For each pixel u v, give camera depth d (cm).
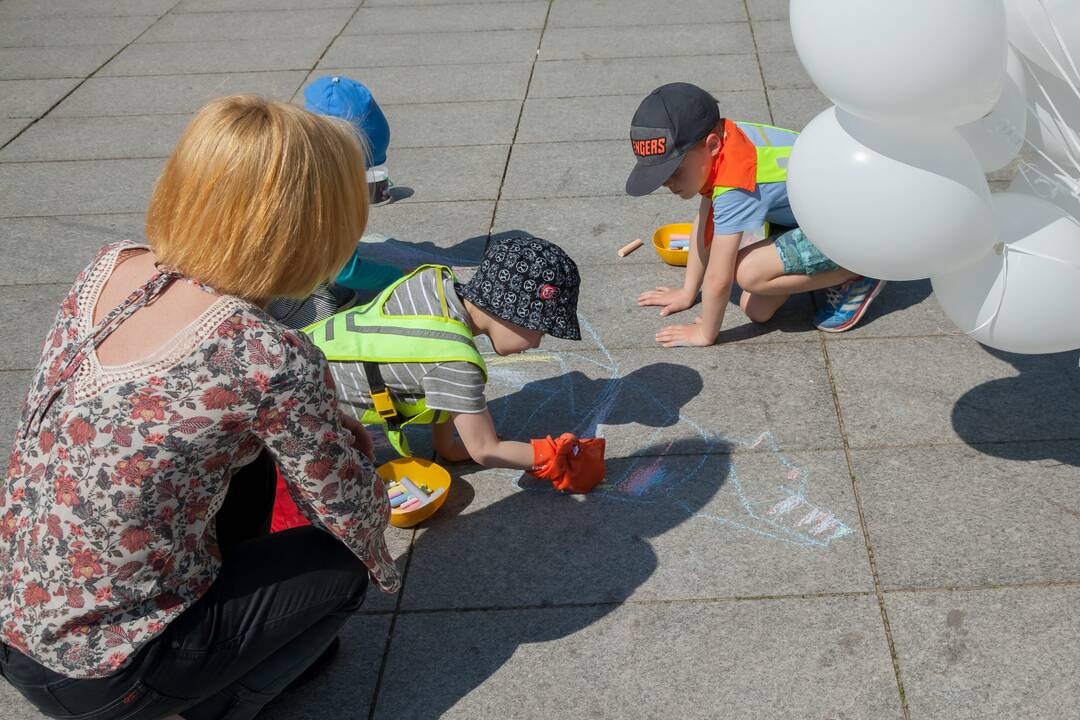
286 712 240
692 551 276
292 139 172
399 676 247
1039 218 247
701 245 364
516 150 514
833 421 319
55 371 180
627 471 306
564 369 355
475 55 638
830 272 342
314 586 207
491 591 269
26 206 496
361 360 272
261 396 174
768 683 237
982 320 256
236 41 691
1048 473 291
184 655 190
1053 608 250
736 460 307
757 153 332
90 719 189
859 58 215
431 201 473
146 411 170
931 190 233
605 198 463
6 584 183
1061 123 241
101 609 179
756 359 352
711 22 659
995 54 211
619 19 677
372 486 202
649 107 324
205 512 185
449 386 267
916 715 227
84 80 645
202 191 170
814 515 284
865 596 257
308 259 178
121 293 184
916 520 279
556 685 241
